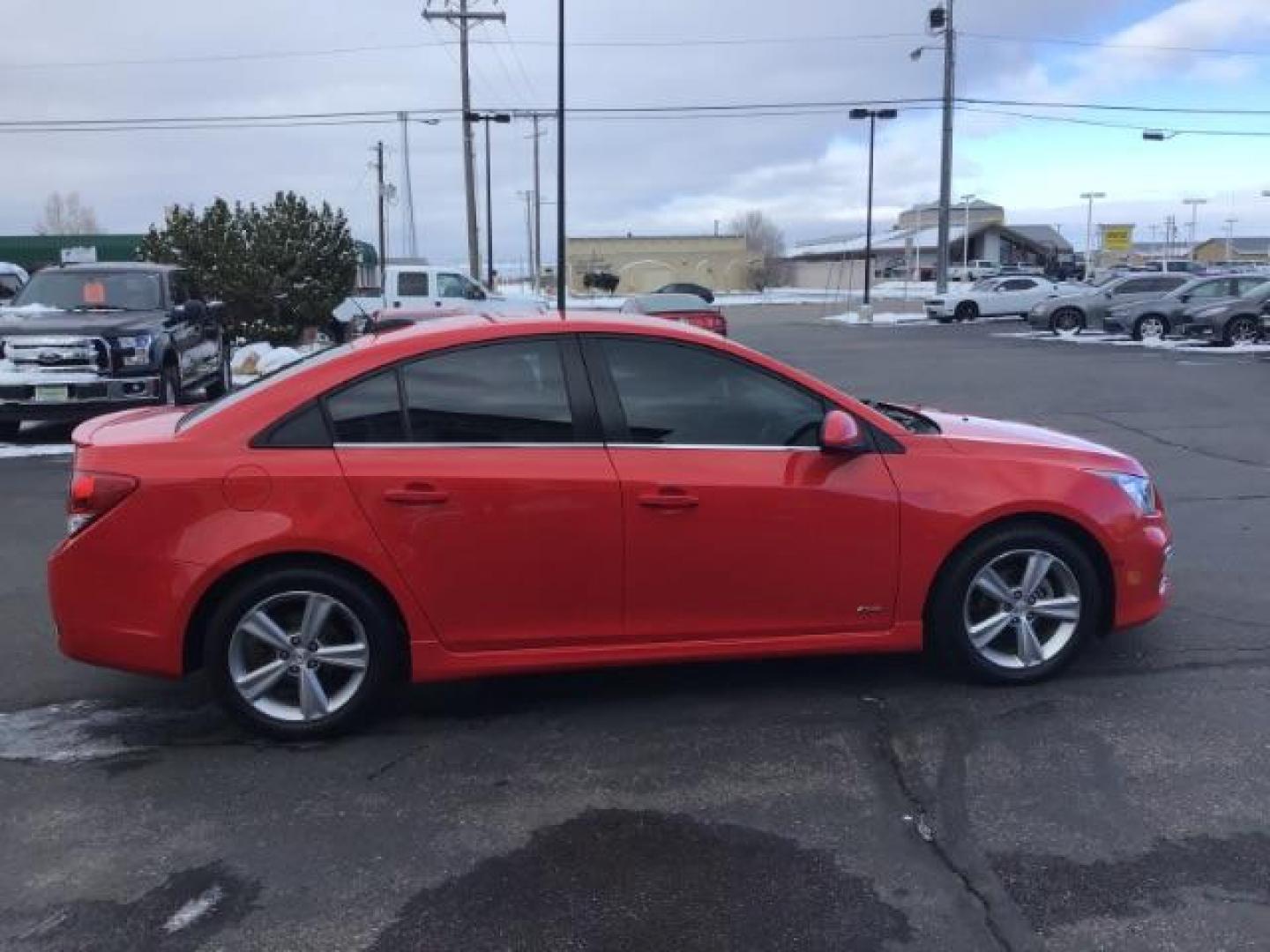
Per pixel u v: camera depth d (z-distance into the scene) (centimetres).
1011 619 467
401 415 425
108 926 312
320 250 2406
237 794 390
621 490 426
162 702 475
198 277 2289
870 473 446
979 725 436
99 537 412
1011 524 461
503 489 420
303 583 418
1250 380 1734
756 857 343
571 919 311
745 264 8788
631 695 474
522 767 408
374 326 1705
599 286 8181
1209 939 297
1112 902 315
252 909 319
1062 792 380
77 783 400
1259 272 2800
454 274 2670
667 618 439
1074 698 460
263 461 414
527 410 432
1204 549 704
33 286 1397
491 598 426
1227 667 492
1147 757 405
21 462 1152
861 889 324
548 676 497
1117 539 466
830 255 10281
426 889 328
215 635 418
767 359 447
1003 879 328
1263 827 355
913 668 497
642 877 332
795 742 425
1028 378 1852
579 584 430
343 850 351
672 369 442
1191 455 1080
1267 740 418
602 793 387
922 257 9200
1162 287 3167
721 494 431
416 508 416
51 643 552
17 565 711
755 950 296
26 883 334
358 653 428
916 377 1914
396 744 429
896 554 448
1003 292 4166
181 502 409
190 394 1511
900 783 390
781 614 446
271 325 2369
